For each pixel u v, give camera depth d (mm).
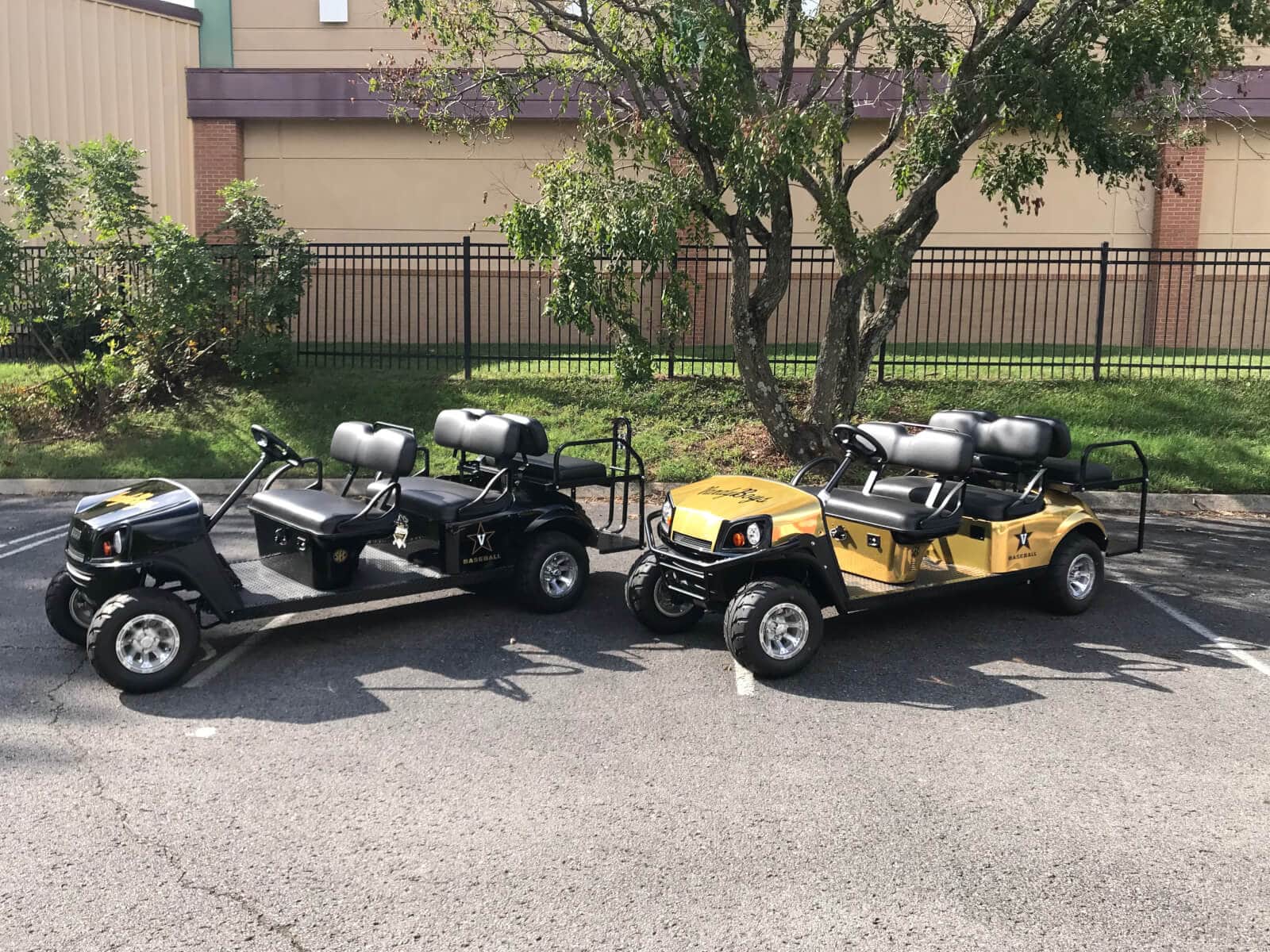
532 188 18188
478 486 7566
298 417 12688
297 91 17688
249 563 6734
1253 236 18406
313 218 18344
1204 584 7953
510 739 5055
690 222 10734
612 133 9180
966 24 11992
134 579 5910
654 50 9047
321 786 4547
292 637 6574
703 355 14461
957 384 13156
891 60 13992
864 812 4367
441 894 3742
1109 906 3707
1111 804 4461
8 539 9039
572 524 7242
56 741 4973
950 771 4758
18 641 6383
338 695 5609
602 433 12086
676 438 12039
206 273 12672
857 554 6773
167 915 3598
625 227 8648
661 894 3752
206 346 13633
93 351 14094
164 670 5594
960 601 7555
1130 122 11125
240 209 13758
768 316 11047
